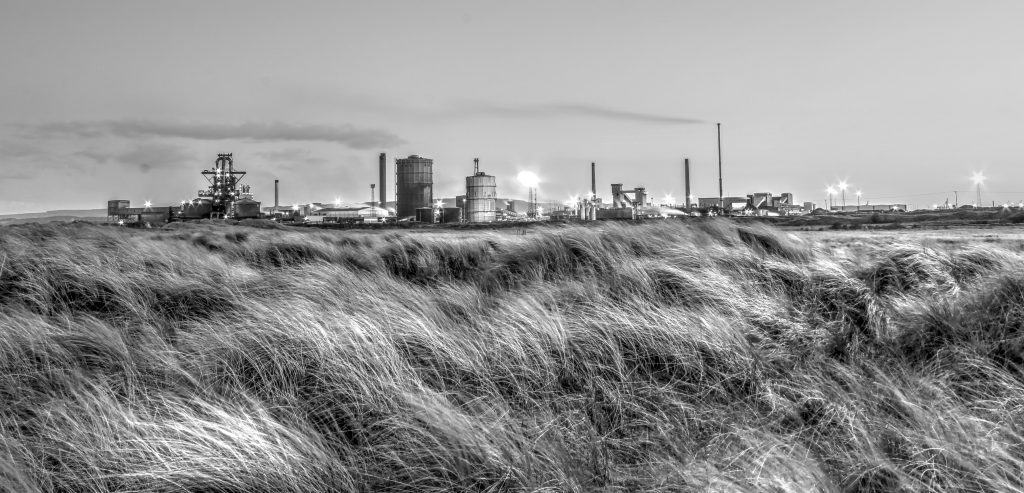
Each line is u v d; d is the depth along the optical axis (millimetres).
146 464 2303
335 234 14844
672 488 2238
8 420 2719
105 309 5656
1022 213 41562
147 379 3297
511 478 2285
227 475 2236
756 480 2166
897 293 5773
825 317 4785
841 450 2516
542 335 3732
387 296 5203
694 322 4000
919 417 2646
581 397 3182
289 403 2979
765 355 3736
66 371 3391
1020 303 4207
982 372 3318
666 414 3031
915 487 2156
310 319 3953
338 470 2367
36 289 5754
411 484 2355
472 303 5160
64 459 2395
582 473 2381
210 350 3643
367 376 3109
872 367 3486
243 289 5891
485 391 3258
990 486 2102
